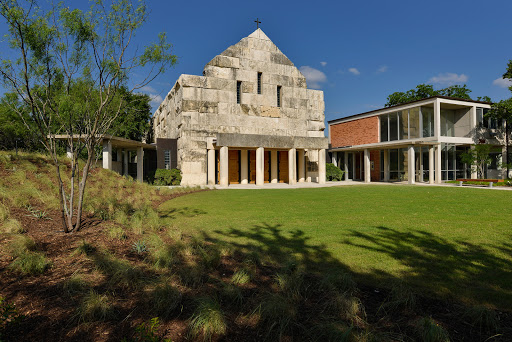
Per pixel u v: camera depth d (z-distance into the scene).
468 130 29.17
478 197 14.59
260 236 7.38
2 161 12.95
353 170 36.09
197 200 14.94
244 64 28.98
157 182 25.45
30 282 4.01
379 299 4.00
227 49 28.44
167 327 3.24
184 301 3.78
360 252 6.02
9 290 3.75
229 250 5.91
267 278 4.63
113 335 3.04
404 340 3.06
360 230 7.89
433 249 6.18
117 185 16.42
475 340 3.08
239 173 29.28
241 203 13.59
